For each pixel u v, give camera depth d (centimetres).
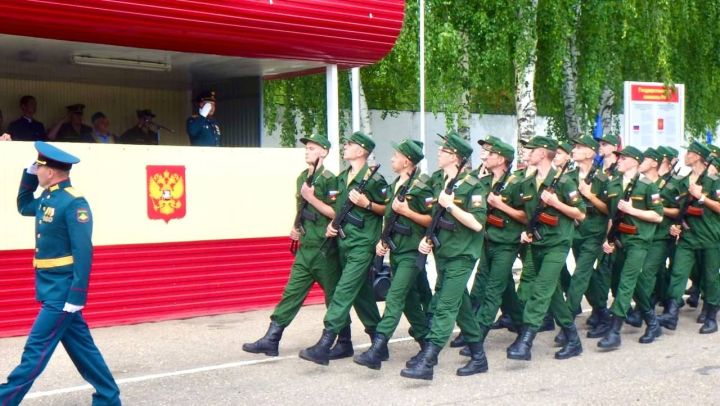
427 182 732
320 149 772
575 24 1755
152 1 908
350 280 745
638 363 793
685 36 1902
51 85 1243
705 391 695
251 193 1023
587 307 1085
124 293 938
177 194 970
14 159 872
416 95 2036
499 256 822
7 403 579
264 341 790
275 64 1126
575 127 1877
